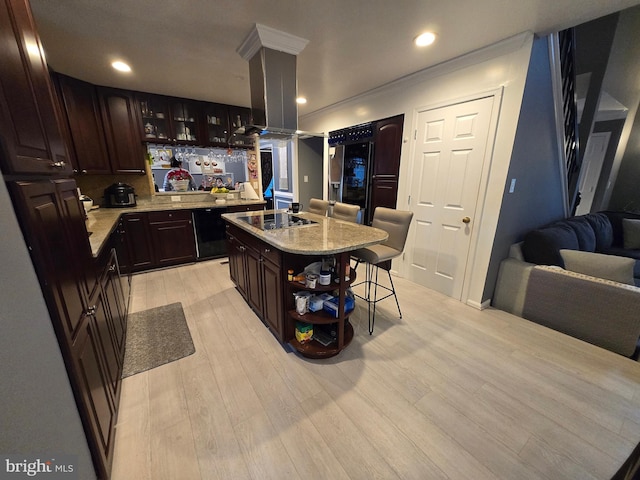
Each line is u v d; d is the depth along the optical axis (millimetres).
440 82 2668
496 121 2277
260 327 2273
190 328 2254
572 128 3127
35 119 951
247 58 2322
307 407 1489
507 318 2447
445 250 2854
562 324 2199
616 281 1986
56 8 1695
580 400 1538
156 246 3543
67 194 1165
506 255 2641
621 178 4805
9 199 723
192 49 2293
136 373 1740
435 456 1227
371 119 3508
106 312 1537
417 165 3016
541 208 2936
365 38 2117
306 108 4371
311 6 1712
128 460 1200
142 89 3344
